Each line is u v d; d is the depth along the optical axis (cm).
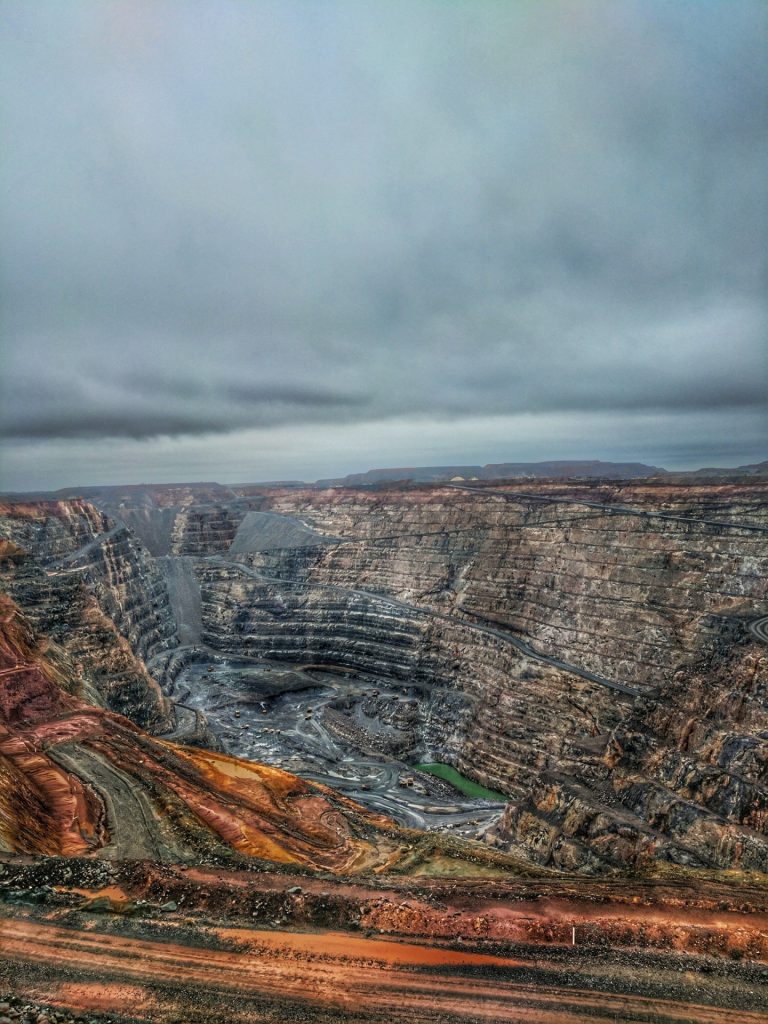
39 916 2847
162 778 5209
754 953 2819
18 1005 2280
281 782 6284
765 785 5694
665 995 2520
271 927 2853
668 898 3291
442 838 5069
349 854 4594
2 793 4003
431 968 2628
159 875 3194
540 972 2631
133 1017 2264
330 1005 2380
